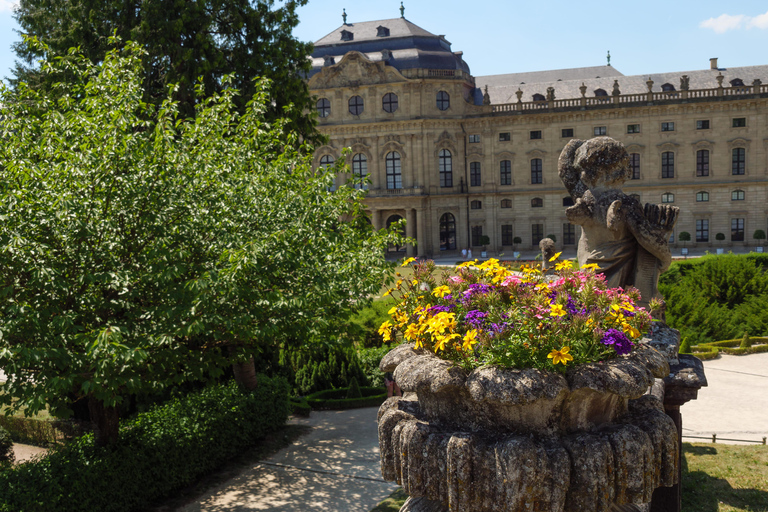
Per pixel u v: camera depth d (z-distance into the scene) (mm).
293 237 13500
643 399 5586
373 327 26953
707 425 17594
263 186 14758
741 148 76188
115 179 11781
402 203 79938
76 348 11359
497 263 6180
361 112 80938
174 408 15734
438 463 4758
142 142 12359
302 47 29281
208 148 14555
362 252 15828
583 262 8633
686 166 77562
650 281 8102
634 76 83250
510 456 4438
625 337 4922
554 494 4453
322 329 15516
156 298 12273
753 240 76562
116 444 12867
